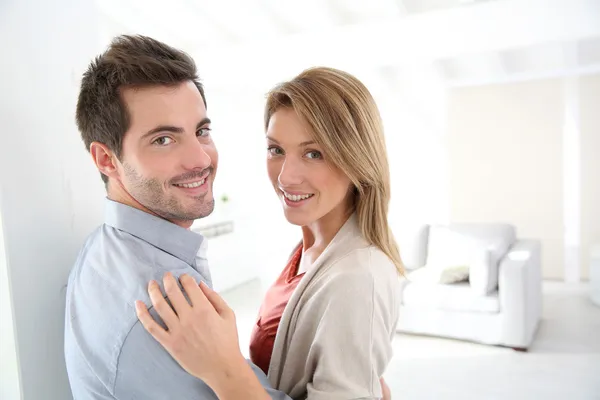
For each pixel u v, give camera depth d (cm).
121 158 80
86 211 104
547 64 523
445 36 361
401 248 432
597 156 533
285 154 100
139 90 76
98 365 73
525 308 337
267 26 450
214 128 553
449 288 363
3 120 84
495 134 573
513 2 338
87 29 105
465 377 304
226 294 528
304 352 92
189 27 447
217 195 550
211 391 73
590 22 318
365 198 101
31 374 91
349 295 86
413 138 655
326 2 404
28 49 89
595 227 536
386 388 123
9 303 87
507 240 393
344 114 94
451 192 599
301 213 100
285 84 99
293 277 111
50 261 94
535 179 558
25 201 89
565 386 286
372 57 388
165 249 83
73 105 100
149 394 72
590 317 408
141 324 70
